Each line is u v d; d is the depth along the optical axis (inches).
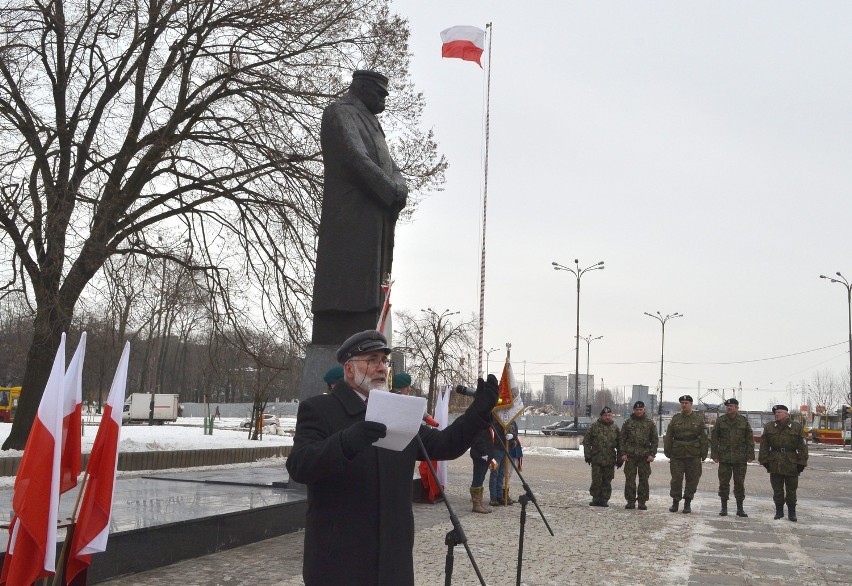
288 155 802.8
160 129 776.3
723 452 613.0
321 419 159.5
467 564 376.5
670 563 400.2
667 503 693.3
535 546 433.1
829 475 1190.3
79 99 743.1
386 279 522.6
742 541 481.7
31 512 216.5
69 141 724.7
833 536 515.2
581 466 1162.0
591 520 552.7
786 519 599.2
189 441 943.7
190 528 347.3
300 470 146.6
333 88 839.1
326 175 521.7
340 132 513.3
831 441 2689.5
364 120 529.7
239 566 335.3
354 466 157.5
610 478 647.1
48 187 695.1
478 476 565.6
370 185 503.8
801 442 591.8
